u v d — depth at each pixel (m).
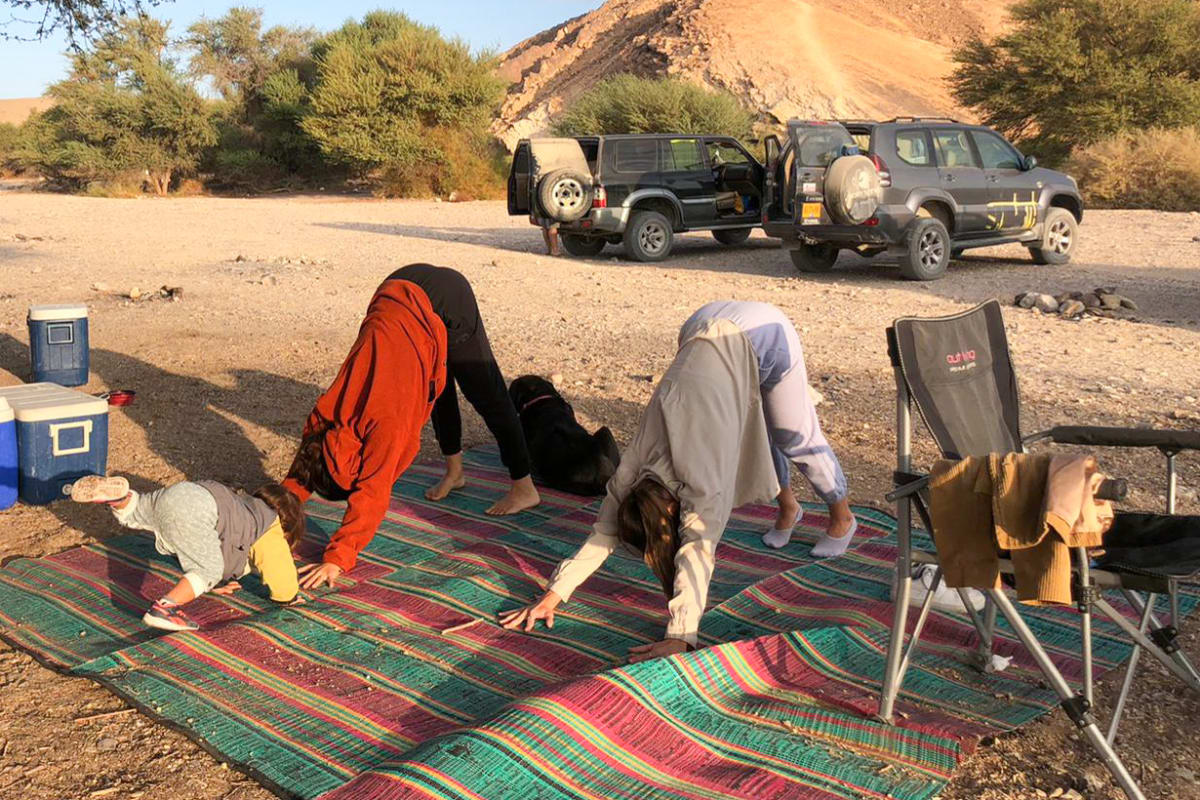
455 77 39.66
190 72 48.59
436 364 4.82
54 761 3.39
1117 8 33.41
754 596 4.62
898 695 3.80
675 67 50.91
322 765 3.32
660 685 3.61
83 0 9.40
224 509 4.31
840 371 9.09
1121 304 12.02
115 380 8.86
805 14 56.56
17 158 52.19
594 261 17.36
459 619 4.41
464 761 3.13
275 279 15.04
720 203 17.91
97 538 5.41
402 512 5.81
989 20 72.81
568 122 36.53
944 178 14.29
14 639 4.23
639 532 4.01
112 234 21.88
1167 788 3.28
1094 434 3.74
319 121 39.88
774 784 3.19
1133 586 3.11
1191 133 26.73
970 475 3.14
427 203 35.19
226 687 3.82
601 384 8.72
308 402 8.26
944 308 12.13
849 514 5.13
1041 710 3.69
